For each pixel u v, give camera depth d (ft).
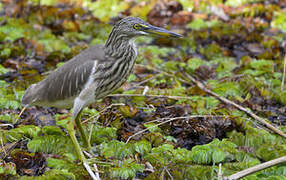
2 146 30.27
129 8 60.08
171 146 30.68
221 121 33.55
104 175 28.19
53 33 54.29
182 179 27.73
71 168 28.37
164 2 60.03
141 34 30.22
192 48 50.60
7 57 46.44
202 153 29.07
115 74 30.07
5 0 60.85
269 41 50.08
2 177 27.07
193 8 59.57
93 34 53.83
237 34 52.85
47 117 36.09
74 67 30.14
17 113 35.96
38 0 60.34
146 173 28.58
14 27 52.75
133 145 30.30
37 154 29.99
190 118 34.30
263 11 58.39
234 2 60.75
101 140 32.24
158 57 48.47
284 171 27.12
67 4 61.82
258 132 32.32
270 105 38.42
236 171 27.81
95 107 37.11
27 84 40.52
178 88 40.29
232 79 41.73
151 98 38.32
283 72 44.06
